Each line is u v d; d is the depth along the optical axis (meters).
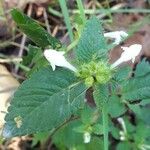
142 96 0.11
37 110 0.09
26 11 0.16
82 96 0.09
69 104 0.09
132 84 0.11
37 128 0.09
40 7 0.16
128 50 0.09
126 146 0.15
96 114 0.12
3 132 0.09
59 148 0.14
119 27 0.17
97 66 0.09
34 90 0.09
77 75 0.09
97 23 0.09
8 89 0.14
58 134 0.14
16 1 0.16
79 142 0.14
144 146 0.15
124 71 0.09
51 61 0.09
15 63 0.15
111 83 0.09
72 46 0.11
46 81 0.09
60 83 0.09
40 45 0.11
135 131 0.15
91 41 0.09
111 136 0.16
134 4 0.17
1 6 0.15
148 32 0.17
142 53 0.17
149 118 0.16
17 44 0.16
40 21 0.17
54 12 0.16
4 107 0.13
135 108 0.13
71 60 0.10
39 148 0.15
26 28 0.10
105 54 0.09
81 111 0.12
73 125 0.14
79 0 0.12
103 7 0.17
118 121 0.15
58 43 0.11
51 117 0.09
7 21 0.16
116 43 0.10
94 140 0.13
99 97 0.09
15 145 0.15
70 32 0.12
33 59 0.12
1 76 0.14
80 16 0.12
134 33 0.17
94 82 0.09
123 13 0.17
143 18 0.17
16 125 0.09
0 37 0.16
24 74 0.15
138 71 0.12
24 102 0.09
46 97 0.09
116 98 0.13
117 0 0.17
